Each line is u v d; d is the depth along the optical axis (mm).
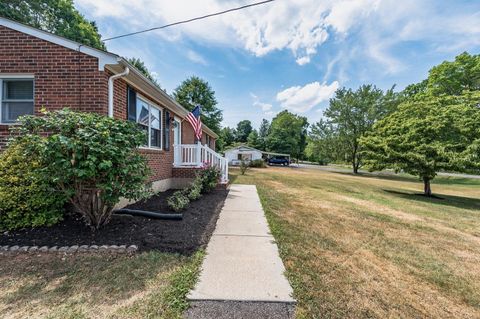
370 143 13000
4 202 3518
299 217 5250
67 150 3148
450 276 2898
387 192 11742
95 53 4699
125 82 5512
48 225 3684
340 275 2746
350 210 6363
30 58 4766
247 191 8531
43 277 2469
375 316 2053
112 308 2012
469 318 2125
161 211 4910
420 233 4660
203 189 7527
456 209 7844
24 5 14273
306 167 35250
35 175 3268
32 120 3402
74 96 4742
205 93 32812
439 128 10398
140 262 2809
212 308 2035
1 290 2236
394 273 2902
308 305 2135
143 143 3934
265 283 2447
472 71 21094
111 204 3572
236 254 3141
